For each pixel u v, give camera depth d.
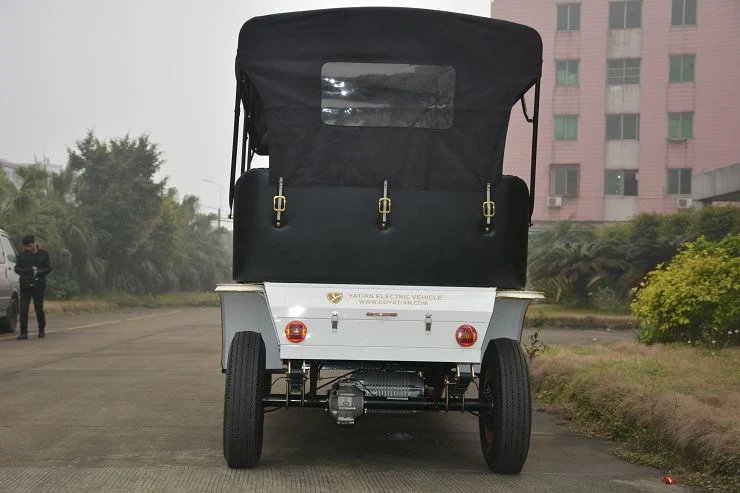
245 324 5.88
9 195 31.69
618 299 31.59
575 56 49.31
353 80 5.69
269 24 5.59
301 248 5.68
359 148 5.67
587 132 48.97
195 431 7.02
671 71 48.75
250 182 5.69
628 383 7.95
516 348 5.69
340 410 5.54
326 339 5.52
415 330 5.54
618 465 6.12
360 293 5.57
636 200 48.66
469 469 5.95
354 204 5.70
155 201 43.38
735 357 10.59
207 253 59.41
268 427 7.40
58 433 6.88
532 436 7.25
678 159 48.44
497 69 5.71
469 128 5.72
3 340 15.98
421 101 5.72
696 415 6.29
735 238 13.36
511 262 5.80
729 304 12.19
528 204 5.95
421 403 5.66
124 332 18.78
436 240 5.73
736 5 48.12
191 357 12.99
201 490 5.16
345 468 5.88
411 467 5.98
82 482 5.31
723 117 48.12
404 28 5.65
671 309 12.72
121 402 8.48
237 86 5.76
